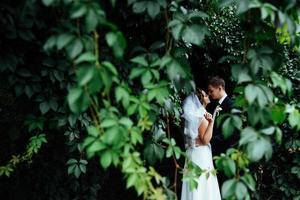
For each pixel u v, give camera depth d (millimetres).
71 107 1390
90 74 1351
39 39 2109
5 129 3383
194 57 4676
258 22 1707
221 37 4594
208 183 3805
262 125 1615
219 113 3973
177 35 1685
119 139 1464
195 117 3662
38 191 3701
